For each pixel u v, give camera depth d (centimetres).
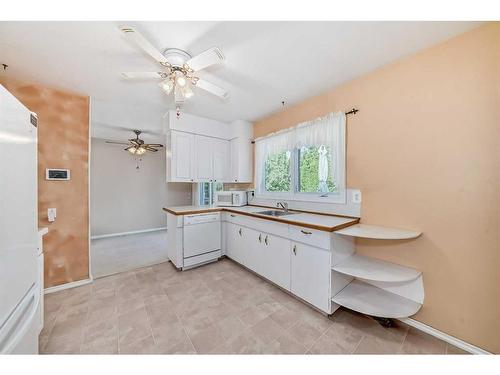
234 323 164
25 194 88
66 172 222
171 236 287
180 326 160
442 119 146
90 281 234
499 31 124
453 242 142
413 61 159
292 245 196
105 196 468
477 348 132
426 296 153
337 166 210
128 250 362
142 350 136
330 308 165
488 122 128
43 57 162
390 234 151
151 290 216
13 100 79
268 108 273
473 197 133
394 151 171
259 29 132
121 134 413
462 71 137
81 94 228
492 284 127
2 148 72
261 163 315
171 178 282
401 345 140
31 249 93
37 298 99
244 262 262
